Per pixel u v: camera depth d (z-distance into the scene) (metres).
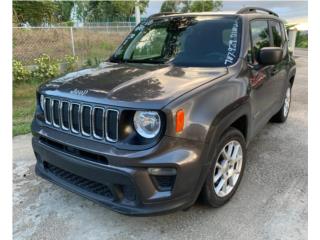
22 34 8.83
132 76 2.74
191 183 2.31
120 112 2.20
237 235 2.48
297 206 2.84
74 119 2.45
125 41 4.01
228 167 2.85
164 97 2.24
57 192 3.15
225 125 2.56
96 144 2.31
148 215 2.24
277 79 4.14
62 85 2.67
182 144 2.23
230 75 2.87
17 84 7.64
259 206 2.85
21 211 2.83
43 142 2.73
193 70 2.95
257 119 3.46
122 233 2.54
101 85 2.54
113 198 2.34
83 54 10.20
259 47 3.64
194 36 3.40
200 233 2.52
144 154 2.15
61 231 2.57
